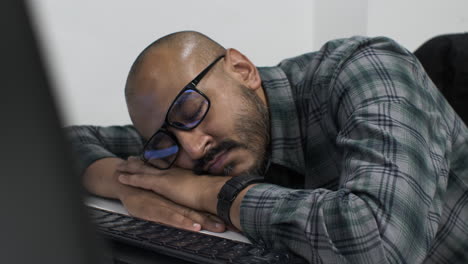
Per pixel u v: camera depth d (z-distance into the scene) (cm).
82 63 144
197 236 71
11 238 15
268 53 185
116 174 113
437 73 124
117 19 150
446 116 106
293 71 117
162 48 98
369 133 84
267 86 111
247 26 178
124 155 142
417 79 98
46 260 16
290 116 111
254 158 102
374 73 93
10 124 15
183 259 64
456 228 103
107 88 151
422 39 216
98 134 138
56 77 16
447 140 97
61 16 138
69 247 16
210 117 97
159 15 158
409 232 75
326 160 107
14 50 14
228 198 85
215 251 64
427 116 91
